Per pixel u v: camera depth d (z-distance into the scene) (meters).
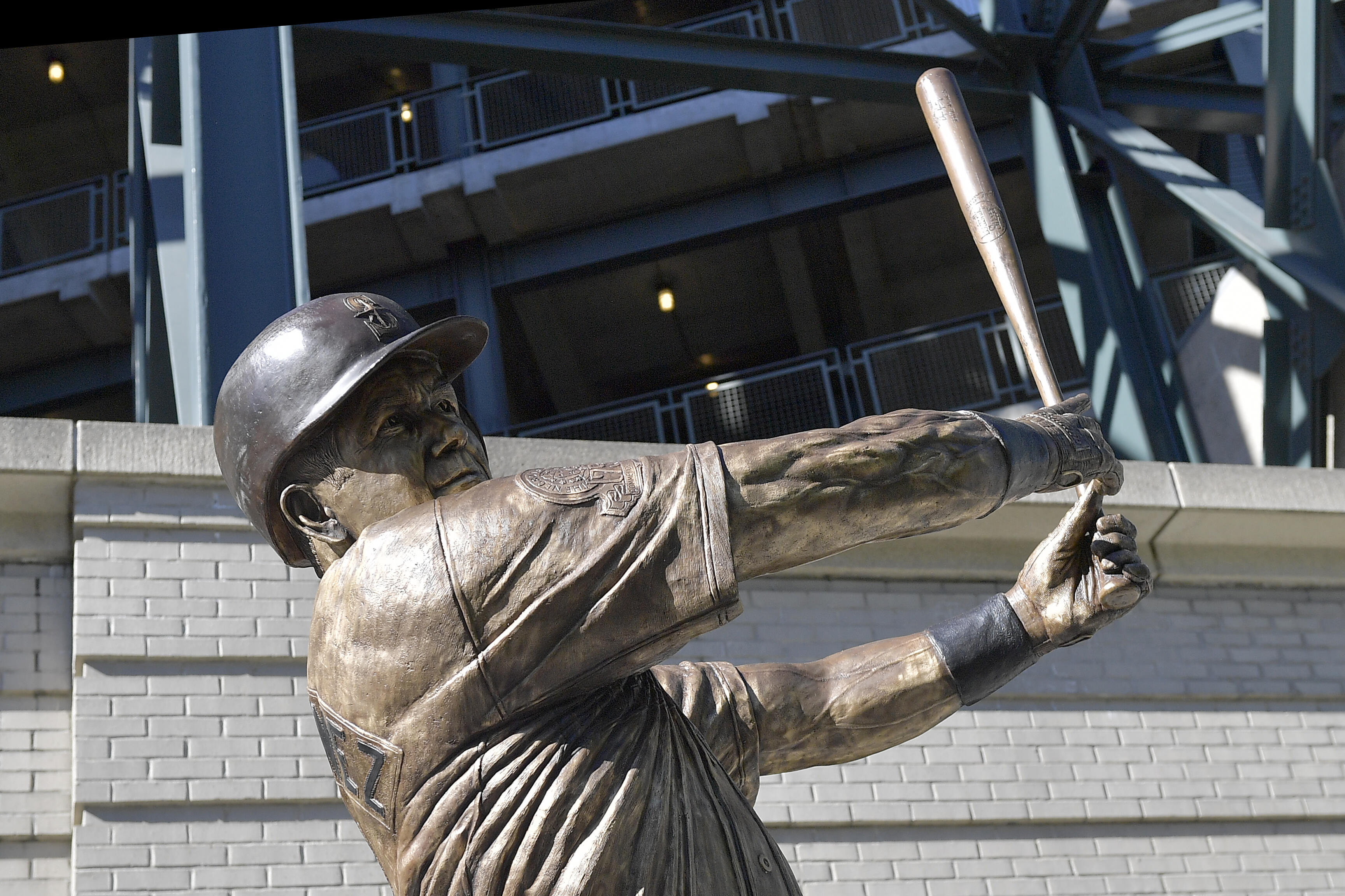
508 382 21.28
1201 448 10.34
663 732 1.46
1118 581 1.79
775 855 1.53
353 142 20.53
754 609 5.67
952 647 1.87
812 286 20.53
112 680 4.79
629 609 1.38
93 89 21.16
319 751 4.84
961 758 5.66
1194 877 5.67
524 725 1.39
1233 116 11.17
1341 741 6.09
